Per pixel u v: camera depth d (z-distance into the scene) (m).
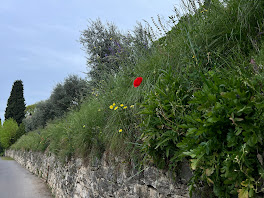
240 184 1.43
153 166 2.51
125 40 4.32
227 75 2.00
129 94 3.38
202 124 1.63
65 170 6.33
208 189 1.77
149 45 3.88
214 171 1.62
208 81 1.68
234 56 2.32
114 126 3.45
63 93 12.30
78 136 4.82
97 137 4.21
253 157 1.42
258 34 2.27
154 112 2.23
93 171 4.28
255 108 1.41
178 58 2.81
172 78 2.30
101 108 4.32
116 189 3.36
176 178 2.15
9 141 31.16
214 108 1.48
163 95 2.15
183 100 2.15
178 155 1.95
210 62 2.32
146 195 2.64
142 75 3.20
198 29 2.76
